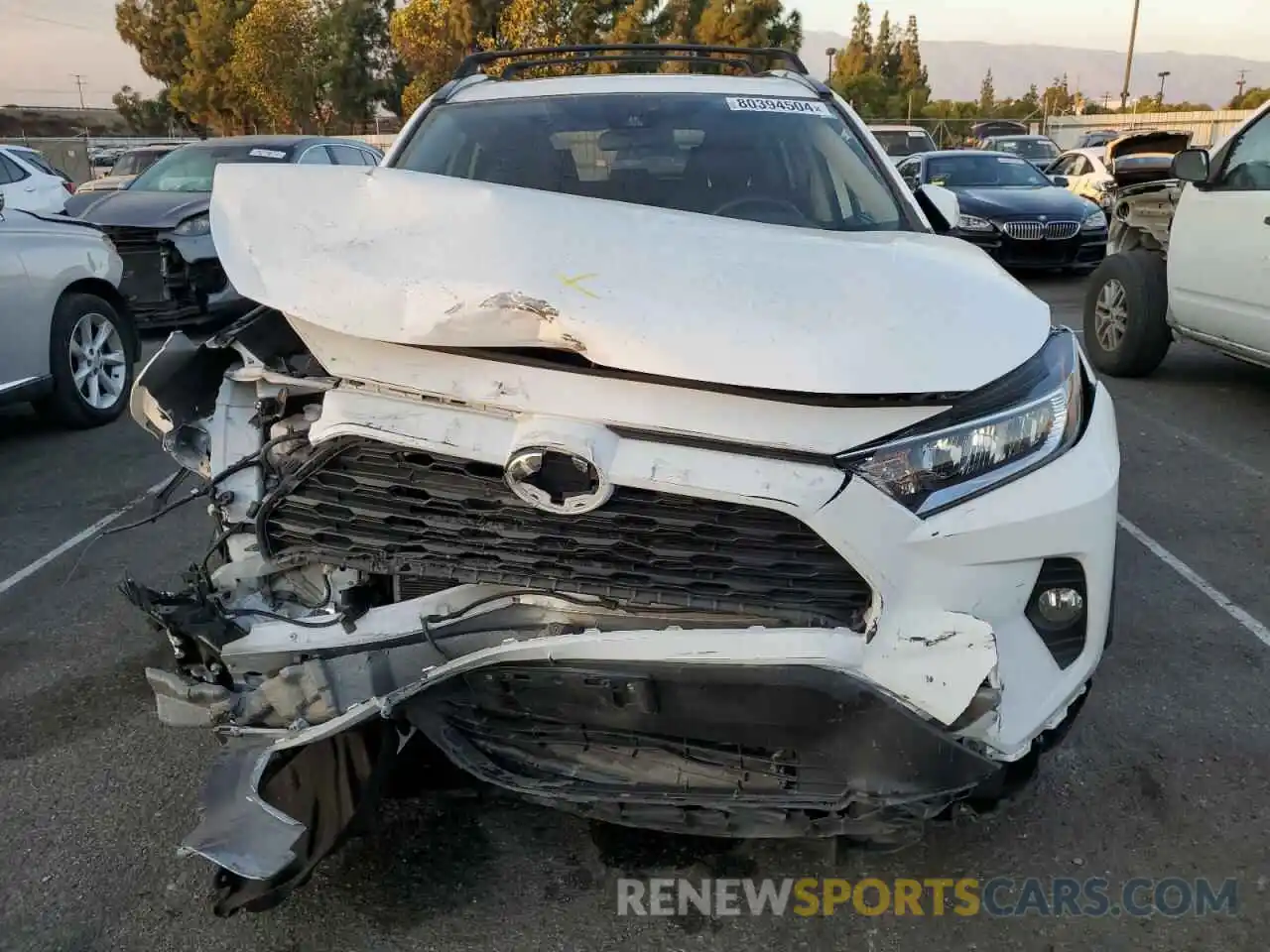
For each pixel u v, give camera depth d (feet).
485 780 7.12
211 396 8.75
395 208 7.70
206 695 7.60
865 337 6.73
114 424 21.42
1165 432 19.01
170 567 13.79
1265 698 10.32
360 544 7.35
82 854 8.38
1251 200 18.70
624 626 7.14
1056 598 7.30
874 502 6.54
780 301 6.92
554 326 6.58
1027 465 7.00
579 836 8.45
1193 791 8.93
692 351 6.47
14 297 18.76
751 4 129.49
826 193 10.91
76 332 20.84
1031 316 7.77
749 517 6.64
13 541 14.85
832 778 6.87
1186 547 13.93
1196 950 7.28
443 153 11.47
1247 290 18.90
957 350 6.88
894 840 7.26
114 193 31.89
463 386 6.77
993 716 6.63
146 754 9.75
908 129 65.87
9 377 18.75
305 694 7.50
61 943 7.47
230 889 7.14
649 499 6.66
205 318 28.68
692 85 12.50
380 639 7.54
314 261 7.13
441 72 122.11
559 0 107.76
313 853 6.98
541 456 6.53
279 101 137.49
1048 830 8.48
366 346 6.99
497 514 6.97
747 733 6.83
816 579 6.76
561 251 7.23
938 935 7.45
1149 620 11.94
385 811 8.73
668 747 7.10
